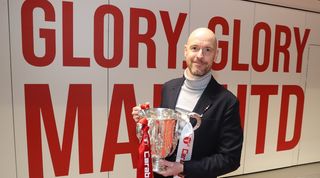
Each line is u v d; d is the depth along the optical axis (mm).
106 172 2590
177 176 1150
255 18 3002
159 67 2646
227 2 2840
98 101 2469
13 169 2275
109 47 2443
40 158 2346
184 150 1130
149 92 2639
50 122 2336
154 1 2547
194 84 1207
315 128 3619
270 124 3285
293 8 3191
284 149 3434
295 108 3422
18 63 2184
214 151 1219
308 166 3613
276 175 3299
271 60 3162
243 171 3225
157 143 1119
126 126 2600
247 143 3182
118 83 2516
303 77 3408
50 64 2273
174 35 2660
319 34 3422
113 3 2404
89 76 2410
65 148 2414
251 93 3109
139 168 1086
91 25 2361
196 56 1124
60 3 2246
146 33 2553
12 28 2137
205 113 1165
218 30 2838
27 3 2154
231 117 1164
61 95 2340
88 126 2465
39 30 2211
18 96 2215
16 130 2242
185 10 2676
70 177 2469
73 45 2324
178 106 1248
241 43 2965
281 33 3170
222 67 2904
